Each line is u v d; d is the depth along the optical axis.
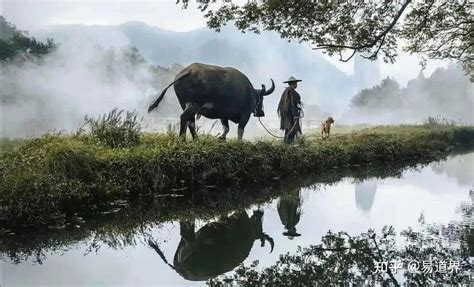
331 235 7.01
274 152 12.03
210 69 10.79
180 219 8.00
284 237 6.96
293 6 7.57
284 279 5.27
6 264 5.64
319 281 5.18
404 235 6.92
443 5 8.48
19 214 6.89
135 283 5.05
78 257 5.96
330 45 8.09
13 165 7.92
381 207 8.95
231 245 6.61
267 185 11.10
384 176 13.13
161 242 6.73
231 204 9.16
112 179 8.52
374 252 6.16
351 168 14.60
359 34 7.95
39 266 5.57
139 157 9.10
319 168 13.33
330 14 7.80
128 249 6.38
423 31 9.04
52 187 7.39
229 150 10.68
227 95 10.95
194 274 5.43
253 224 7.73
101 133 10.10
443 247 6.32
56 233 7.00
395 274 5.36
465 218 7.95
